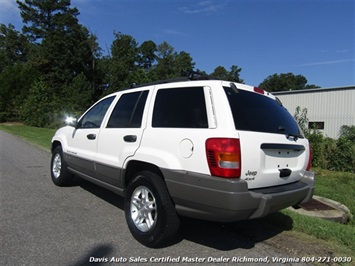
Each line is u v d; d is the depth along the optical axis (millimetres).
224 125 3104
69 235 3871
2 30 63125
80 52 50375
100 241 3734
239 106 3340
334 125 24172
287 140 3678
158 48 69250
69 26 51125
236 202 2924
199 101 3406
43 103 29688
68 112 29234
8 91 32688
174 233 3516
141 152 3736
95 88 56031
